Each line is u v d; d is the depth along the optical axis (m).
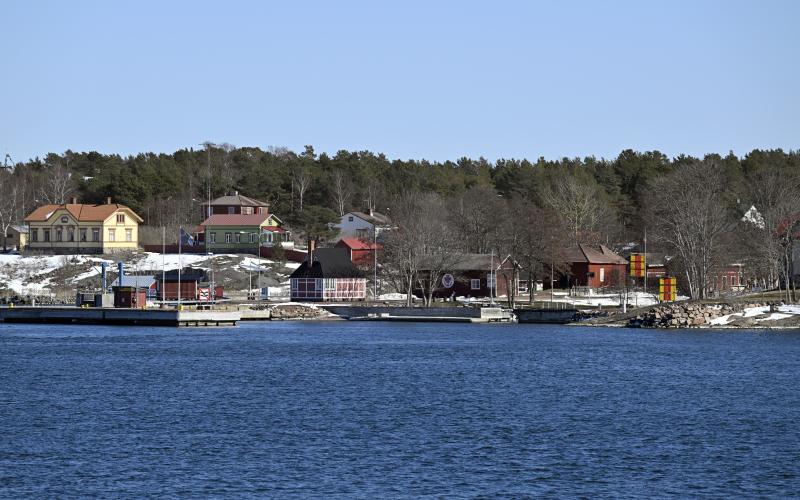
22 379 136.62
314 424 101.94
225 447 90.81
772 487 77.94
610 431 98.75
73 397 119.94
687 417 106.75
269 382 134.00
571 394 123.44
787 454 88.69
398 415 107.38
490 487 77.50
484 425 101.62
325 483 78.56
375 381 135.25
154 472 81.69
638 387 129.75
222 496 75.06
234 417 106.00
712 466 84.31
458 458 86.81
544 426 101.25
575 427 100.75
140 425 101.25
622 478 80.31
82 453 88.19
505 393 124.06
